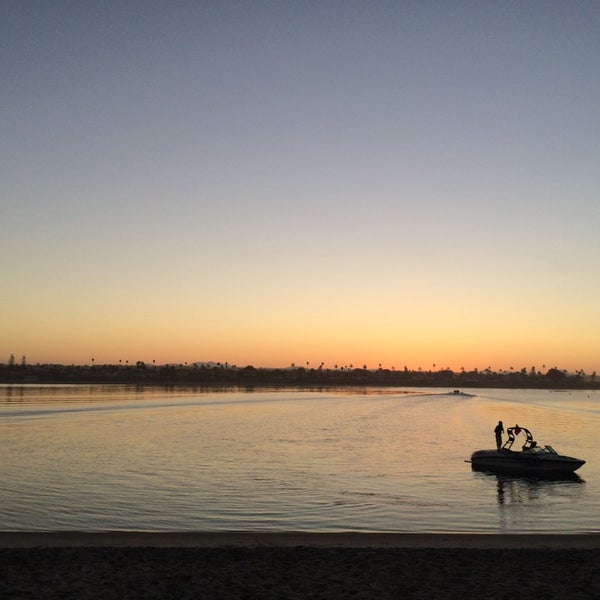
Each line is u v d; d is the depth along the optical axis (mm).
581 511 27188
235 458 43469
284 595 13594
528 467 37438
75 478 34344
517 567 16109
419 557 17062
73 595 13305
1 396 141375
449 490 32031
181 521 24250
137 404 115375
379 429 70625
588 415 104000
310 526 23609
